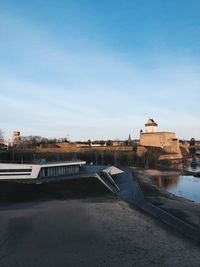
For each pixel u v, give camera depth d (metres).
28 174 81.69
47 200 66.88
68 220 49.72
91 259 33.31
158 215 54.19
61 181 80.12
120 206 62.78
